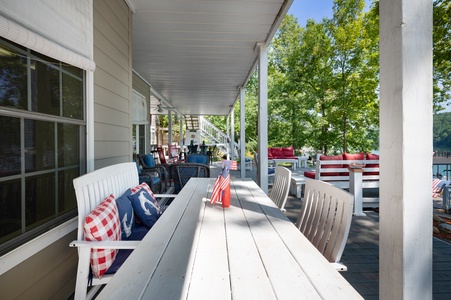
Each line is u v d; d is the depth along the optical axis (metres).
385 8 1.05
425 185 0.96
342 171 4.61
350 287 0.81
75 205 1.99
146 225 2.03
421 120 0.96
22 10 1.38
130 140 3.18
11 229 1.38
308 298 0.76
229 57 4.84
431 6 0.97
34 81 1.57
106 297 0.75
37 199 1.59
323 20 11.55
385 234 1.04
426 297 0.95
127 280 0.84
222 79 6.47
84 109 2.12
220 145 15.21
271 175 6.35
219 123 21.64
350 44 10.02
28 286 1.45
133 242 1.42
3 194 1.34
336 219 1.26
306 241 1.17
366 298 1.79
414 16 0.96
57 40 1.69
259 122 4.16
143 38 3.98
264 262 0.97
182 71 5.78
